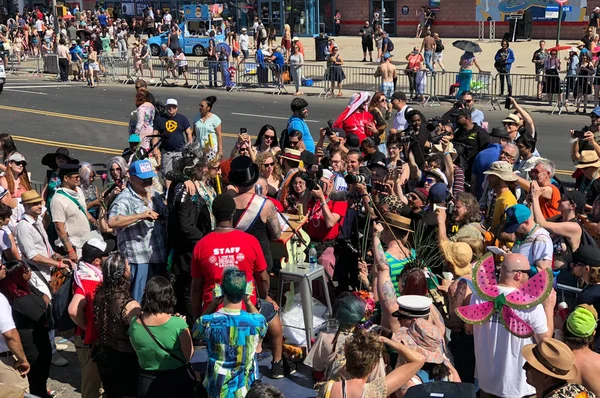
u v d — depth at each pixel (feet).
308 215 27.94
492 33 133.39
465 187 37.99
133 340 19.99
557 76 75.56
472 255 23.85
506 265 19.54
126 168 29.84
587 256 22.30
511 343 19.52
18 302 23.11
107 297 21.01
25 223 26.73
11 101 90.07
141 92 44.45
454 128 43.78
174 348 19.93
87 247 22.56
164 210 26.66
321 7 152.35
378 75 81.10
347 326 19.95
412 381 18.10
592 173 33.47
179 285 25.88
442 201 25.00
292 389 23.29
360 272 25.09
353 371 16.76
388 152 36.24
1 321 21.42
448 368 18.72
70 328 23.11
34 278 26.99
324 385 17.12
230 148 63.87
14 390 18.34
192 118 77.87
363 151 37.88
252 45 139.95
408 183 36.27
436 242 24.03
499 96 81.76
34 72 121.80
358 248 28.27
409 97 86.33
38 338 23.47
